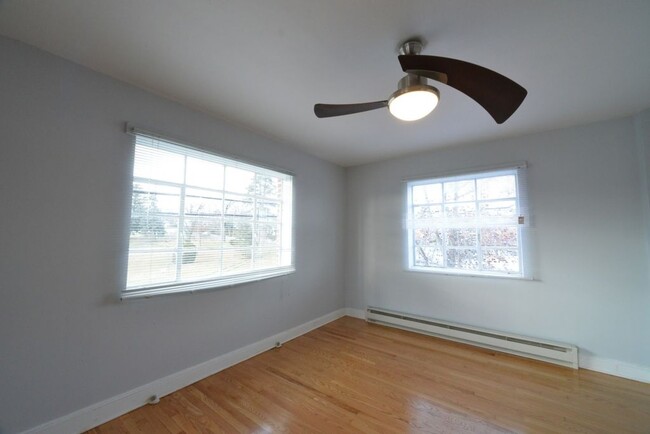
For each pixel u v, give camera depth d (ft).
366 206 12.54
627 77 5.74
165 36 4.66
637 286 7.27
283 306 9.72
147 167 6.38
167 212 6.69
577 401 6.22
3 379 4.50
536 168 8.72
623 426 5.41
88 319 5.40
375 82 6.02
